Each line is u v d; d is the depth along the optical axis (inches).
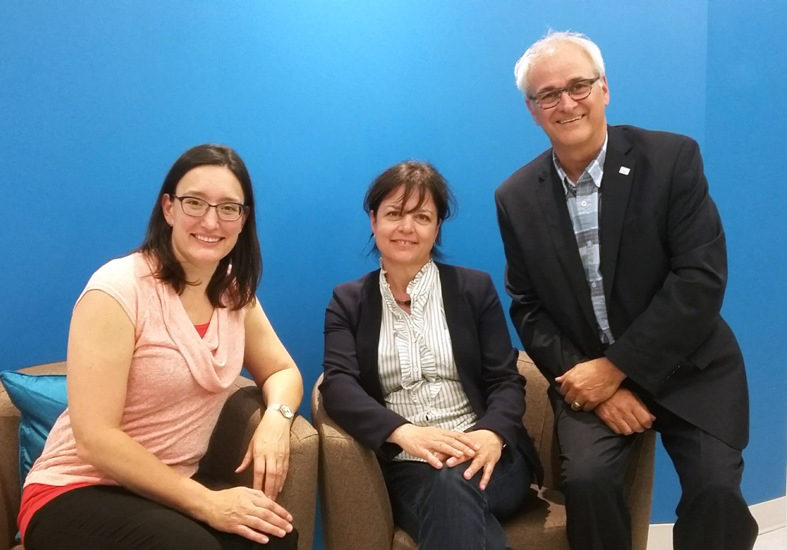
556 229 74.1
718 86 90.5
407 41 85.2
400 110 86.4
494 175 90.0
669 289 69.1
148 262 61.6
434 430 67.6
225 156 61.9
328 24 82.9
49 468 60.2
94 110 78.0
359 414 68.0
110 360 57.1
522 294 79.3
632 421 69.8
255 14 80.8
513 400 72.1
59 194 78.3
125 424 60.2
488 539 62.2
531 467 73.6
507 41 87.1
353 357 74.2
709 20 88.7
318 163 85.4
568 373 72.6
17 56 74.9
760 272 96.3
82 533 54.8
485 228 91.1
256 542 55.6
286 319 87.4
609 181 71.6
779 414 100.7
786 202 96.0
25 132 76.3
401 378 73.4
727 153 92.4
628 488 71.2
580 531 65.8
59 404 68.7
